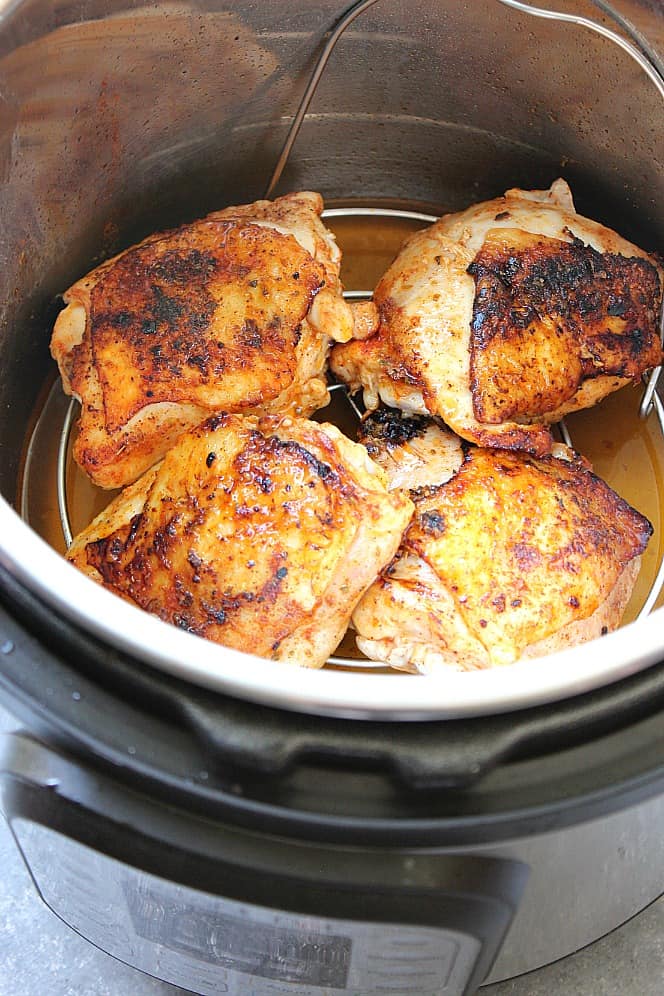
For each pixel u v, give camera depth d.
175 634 0.33
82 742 0.35
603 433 0.52
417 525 0.42
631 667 0.33
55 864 0.42
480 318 0.45
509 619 0.41
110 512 0.44
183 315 0.45
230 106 0.53
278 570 0.40
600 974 0.51
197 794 0.35
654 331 0.48
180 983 0.48
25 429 0.51
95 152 0.49
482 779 0.35
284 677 0.33
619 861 0.42
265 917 0.38
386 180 0.59
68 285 0.52
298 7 0.50
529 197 0.50
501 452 0.45
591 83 0.50
